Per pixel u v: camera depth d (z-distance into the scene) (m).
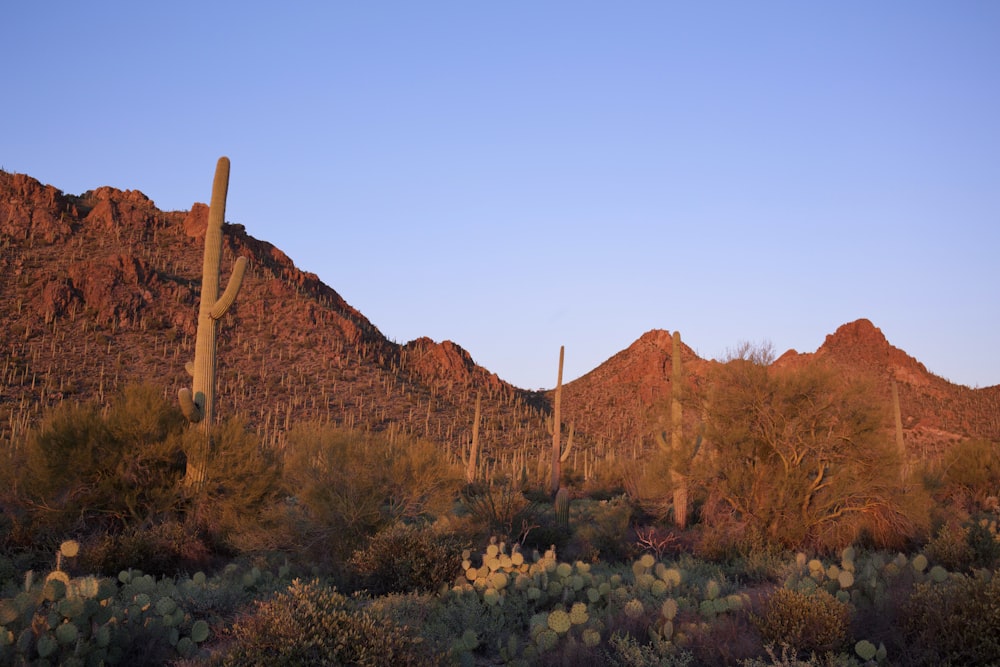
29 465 15.57
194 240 132.00
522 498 17.80
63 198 131.25
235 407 78.19
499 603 9.63
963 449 26.23
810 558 14.38
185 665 7.20
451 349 127.31
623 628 8.37
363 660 6.76
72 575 12.23
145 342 93.00
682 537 17.42
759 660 7.04
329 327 114.56
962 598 7.70
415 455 15.50
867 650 7.37
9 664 6.65
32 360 79.69
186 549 14.02
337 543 13.69
